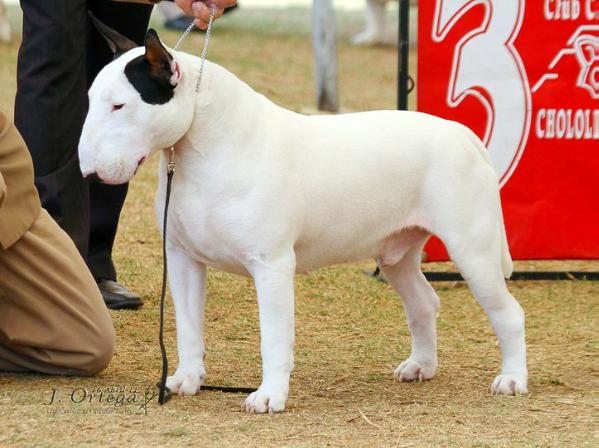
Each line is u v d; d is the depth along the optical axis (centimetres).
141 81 645
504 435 659
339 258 737
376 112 750
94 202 1014
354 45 2586
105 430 646
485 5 1086
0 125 748
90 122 647
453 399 755
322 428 666
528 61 1096
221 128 677
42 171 927
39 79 916
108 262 1034
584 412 716
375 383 805
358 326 992
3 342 779
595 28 1094
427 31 1085
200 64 676
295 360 872
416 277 805
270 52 2384
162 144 660
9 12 2708
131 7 1002
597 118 1105
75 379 776
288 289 688
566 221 1120
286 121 706
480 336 964
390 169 725
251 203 674
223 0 717
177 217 691
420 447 630
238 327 973
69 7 910
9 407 691
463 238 738
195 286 730
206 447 621
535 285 1145
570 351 905
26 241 755
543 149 1109
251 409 692
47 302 768
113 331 786
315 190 700
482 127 1102
